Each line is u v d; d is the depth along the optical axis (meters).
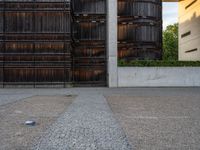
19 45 40.62
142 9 47.03
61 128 9.30
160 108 15.50
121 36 46.88
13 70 40.53
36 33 40.66
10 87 40.50
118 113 13.39
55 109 14.77
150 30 47.31
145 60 42.94
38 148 6.77
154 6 47.84
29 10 40.69
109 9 42.56
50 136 8.06
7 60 40.50
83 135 8.22
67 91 32.56
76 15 45.56
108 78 42.78
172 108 15.51
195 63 42.47
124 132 8.75
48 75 40.66
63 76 40.75
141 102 18.89
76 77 45.00
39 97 23.02
